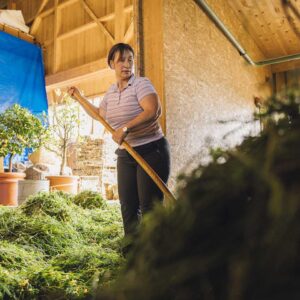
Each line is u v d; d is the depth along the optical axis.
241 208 0.42
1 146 5.11
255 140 0.51
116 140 2.11
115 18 7.73
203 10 4.70
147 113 2.19
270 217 0.37
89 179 7.93
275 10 5.93
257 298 0.35
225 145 0.58
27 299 1.78
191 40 4.25
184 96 3.93
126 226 2.35
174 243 0.42
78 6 8.91
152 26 3.56
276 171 0.40
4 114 5.17
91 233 3.19
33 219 3.09
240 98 5.96
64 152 5.79
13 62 9.00
